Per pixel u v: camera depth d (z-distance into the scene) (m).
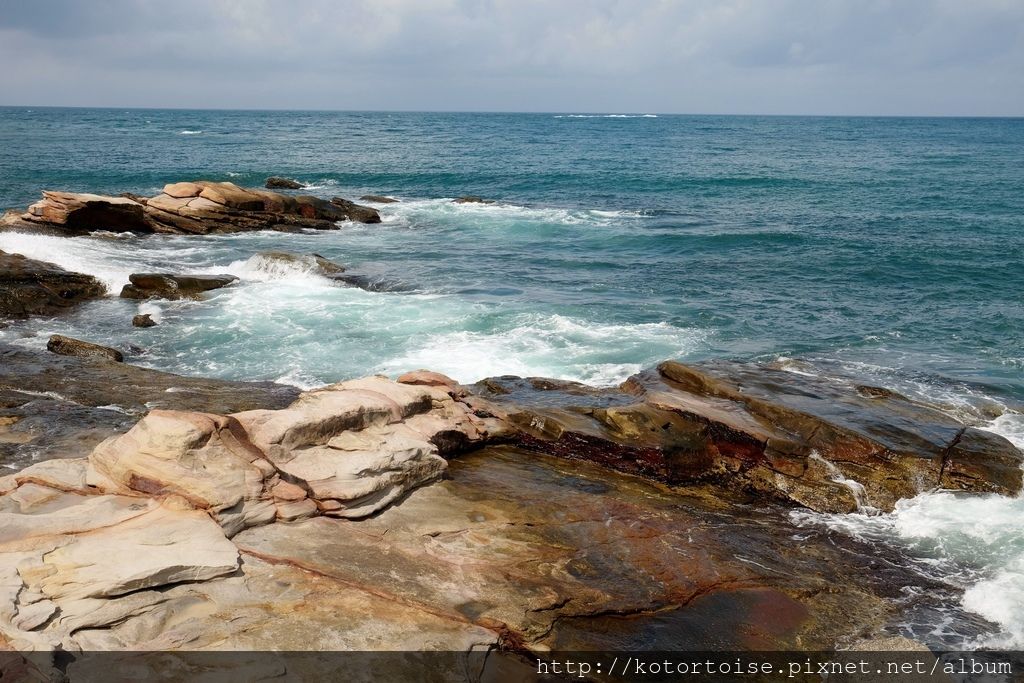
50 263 22.98
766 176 57.88
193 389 14.84
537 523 10.10
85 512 8.60
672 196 48.19
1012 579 9.77
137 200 32.03
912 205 43.28
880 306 23.16
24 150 69.88
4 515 8.37
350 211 36.88
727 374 15.21
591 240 33.06
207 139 96.88
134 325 19.45
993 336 20.36
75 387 14.67
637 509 10.82
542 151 84.94
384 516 9.85
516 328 20.09
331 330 19.55
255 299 22.02
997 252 29.98
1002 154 84.00
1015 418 14.27
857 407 13.72
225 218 32.66
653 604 8.81
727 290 24.92
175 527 8.44
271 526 9.11
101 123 147.88
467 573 8.86
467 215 39.38
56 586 7.38
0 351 16.84
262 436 9.91
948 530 10.84
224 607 7.70
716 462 12.32
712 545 10.12
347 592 8.19
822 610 9.03
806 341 19.83
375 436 10.90
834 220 38.12
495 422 13.12
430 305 21.97
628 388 15.18
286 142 93.81
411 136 114.69
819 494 11.62
